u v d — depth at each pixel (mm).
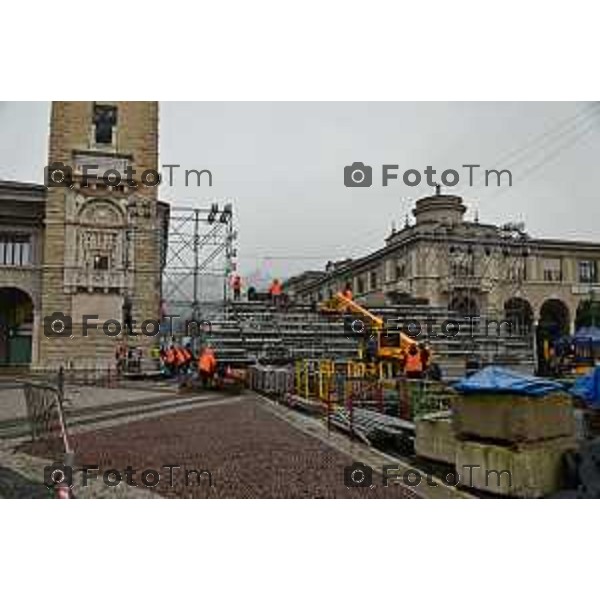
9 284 43844
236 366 31625
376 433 12594
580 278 60500
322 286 78438
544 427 8398
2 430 14195
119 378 36312
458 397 9062
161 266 46906
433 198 58500
